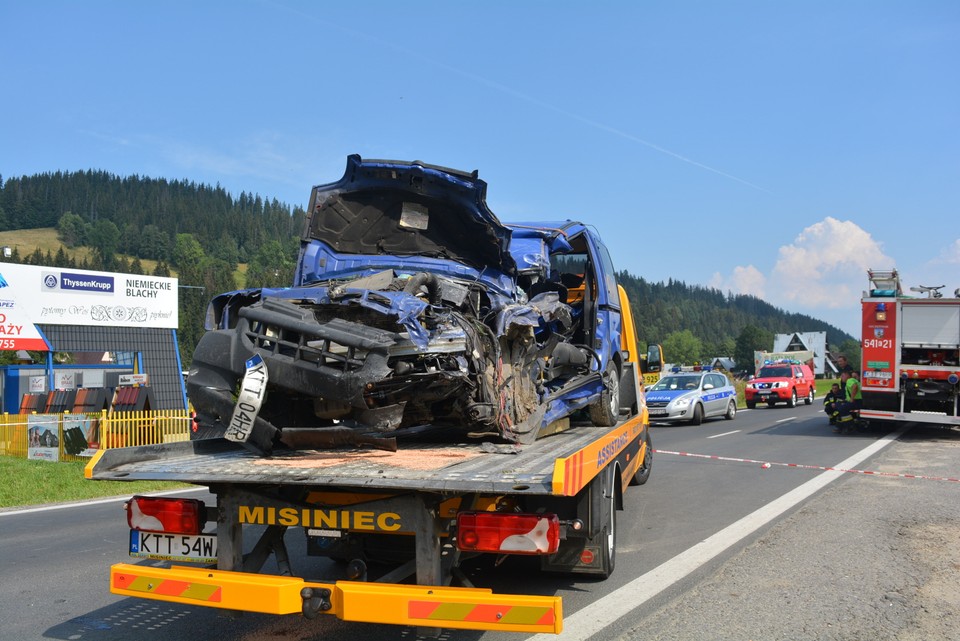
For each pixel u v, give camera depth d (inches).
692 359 6624.0
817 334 3794.3
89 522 364.2
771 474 465.7
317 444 202.2
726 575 245.9
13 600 233.6
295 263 259.3
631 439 323.6
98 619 215.5
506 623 152.3
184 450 216.7
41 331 1119.0
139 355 1255.5
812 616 205.3
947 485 415.5
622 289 402.0
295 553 286.8
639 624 200.5
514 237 317.1
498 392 227.9
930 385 665.6
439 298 225.6
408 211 259.0
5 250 1594.5
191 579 170.6
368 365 189.9
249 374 193.5
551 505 216.7
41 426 696.4
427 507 168.4
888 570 248.5
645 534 306.3
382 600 157.8
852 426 748.6
